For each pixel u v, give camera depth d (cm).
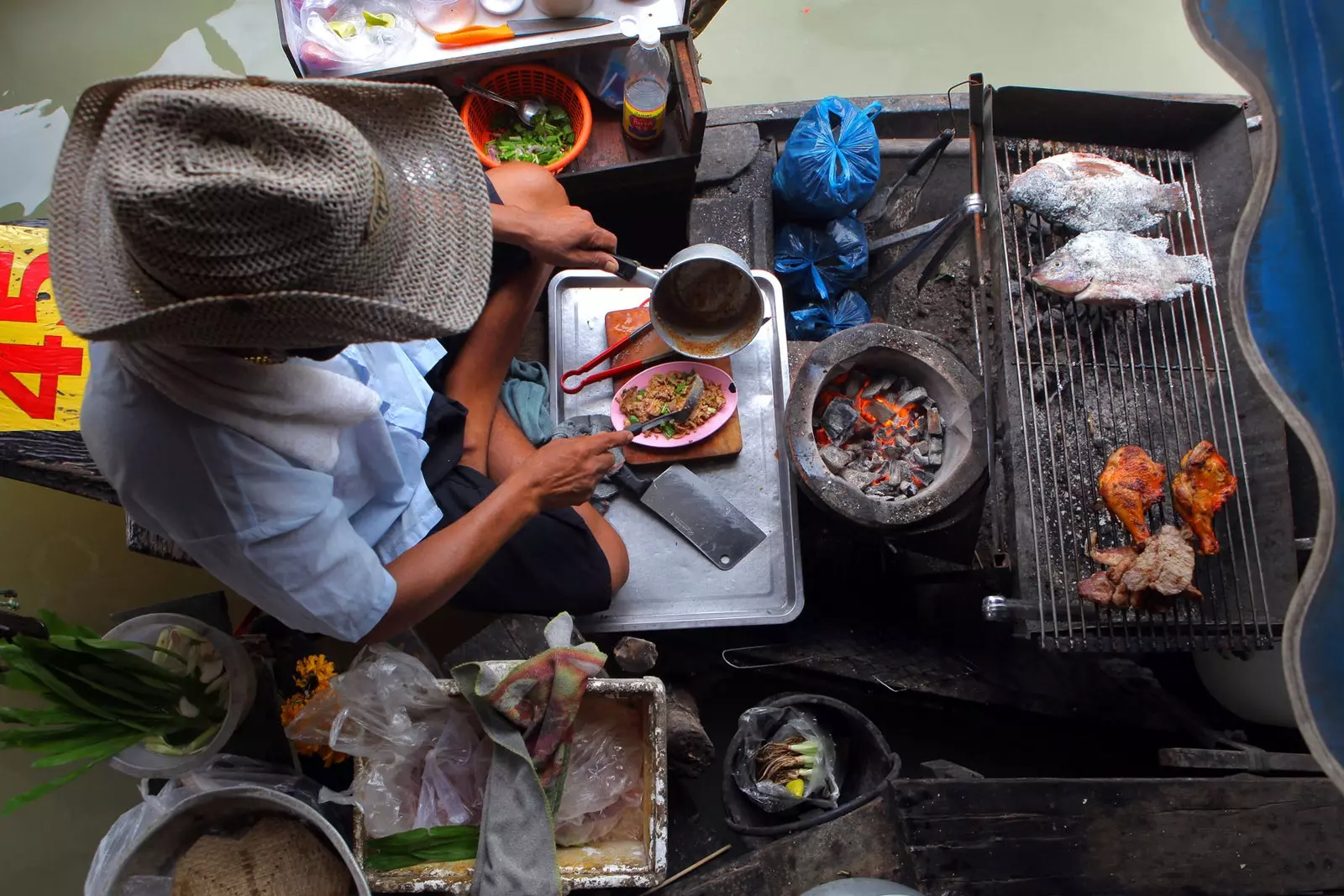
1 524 250
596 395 229
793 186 259
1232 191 201
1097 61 329
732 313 219
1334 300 105
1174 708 229
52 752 174
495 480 209
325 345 121
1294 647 100
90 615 248
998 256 200
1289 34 109
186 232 101
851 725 204
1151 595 180
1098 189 197
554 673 174
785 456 223
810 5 328
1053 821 180
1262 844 178
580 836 186
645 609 215
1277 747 230
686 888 179
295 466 146
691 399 218
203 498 139
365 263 115
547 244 198
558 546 196
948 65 327
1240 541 189
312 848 168
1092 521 192
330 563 151
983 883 178
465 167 135
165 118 100
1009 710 230
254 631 220
